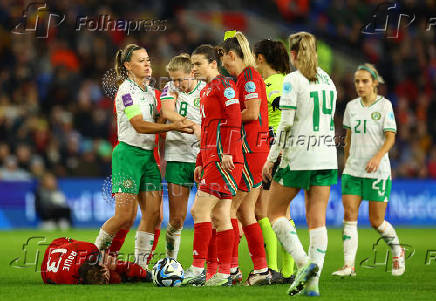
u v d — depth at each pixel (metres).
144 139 23.44
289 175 19.48
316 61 19.61
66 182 56.12
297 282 18.97
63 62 71.31
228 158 20.84
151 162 23.84
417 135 73.81
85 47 72.00
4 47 71.06
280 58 24.67
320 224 19.22
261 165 22.23
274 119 24.58
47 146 62.50
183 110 25.11
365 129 27.22
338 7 83.31
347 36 81.50
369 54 80.50
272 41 24.83
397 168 68.94
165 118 24.36
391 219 61.25
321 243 19.09
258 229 22.39
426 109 77.06
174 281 21.53
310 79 19.44
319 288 21.59
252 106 21.69
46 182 55.47
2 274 26.03
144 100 23.81
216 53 22.56
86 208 56.19
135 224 55.53
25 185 55.72
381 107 27.17
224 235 21.50
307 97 19.36
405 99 78.06
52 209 55.12
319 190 19.38
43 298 18.64
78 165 60.41
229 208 21.58
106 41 72.50
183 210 24.91
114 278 22.59
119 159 23.33
